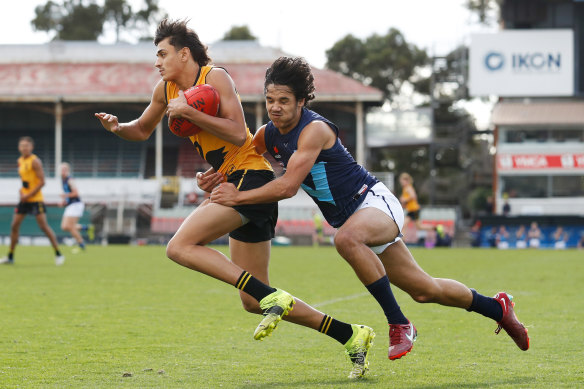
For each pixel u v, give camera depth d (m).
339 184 19.02
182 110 18.36
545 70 152.62
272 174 20.12
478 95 154.12
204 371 19.52
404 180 94.88
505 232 126.50
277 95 18.27
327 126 18.84
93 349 22.81
